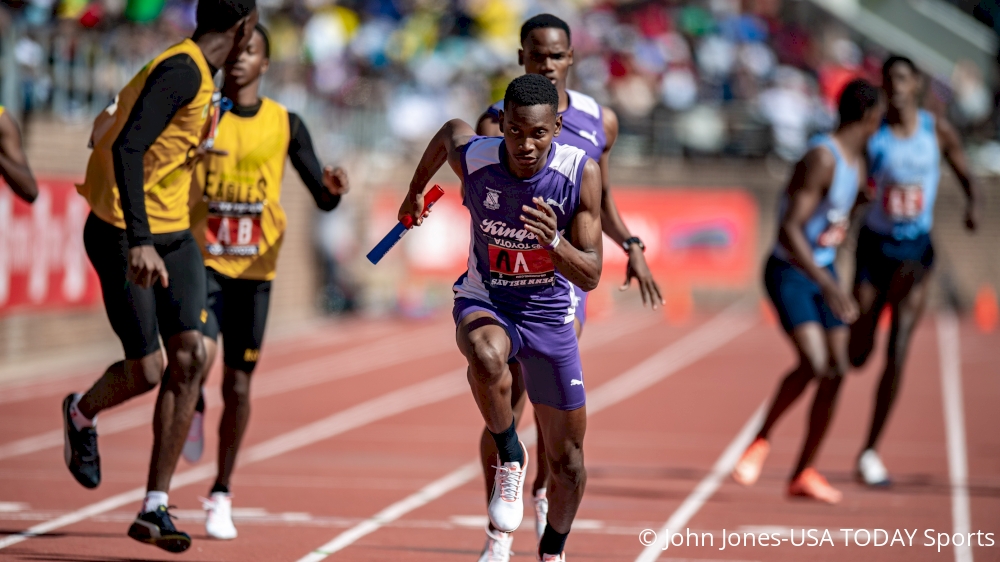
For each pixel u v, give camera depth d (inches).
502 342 570.6
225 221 771.4
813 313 962.1
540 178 570.6
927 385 1774.1
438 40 3233.3
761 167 3036.4
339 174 772.6
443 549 751.7
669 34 3417.8
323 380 1774.1
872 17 3814.0
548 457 609.0
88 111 1937.7
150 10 1995.6
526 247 584.1
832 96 3174.2
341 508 893.8
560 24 725.3
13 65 1669.5
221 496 771.4
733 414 1485.0
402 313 2768.2
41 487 948.6
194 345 660.7
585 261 562.9
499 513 578.9
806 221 958.4
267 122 782.5
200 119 650.2
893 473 1095.0
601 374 1899.6
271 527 812.0
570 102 726.5
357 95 3031.5
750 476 971.3
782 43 3506.4
